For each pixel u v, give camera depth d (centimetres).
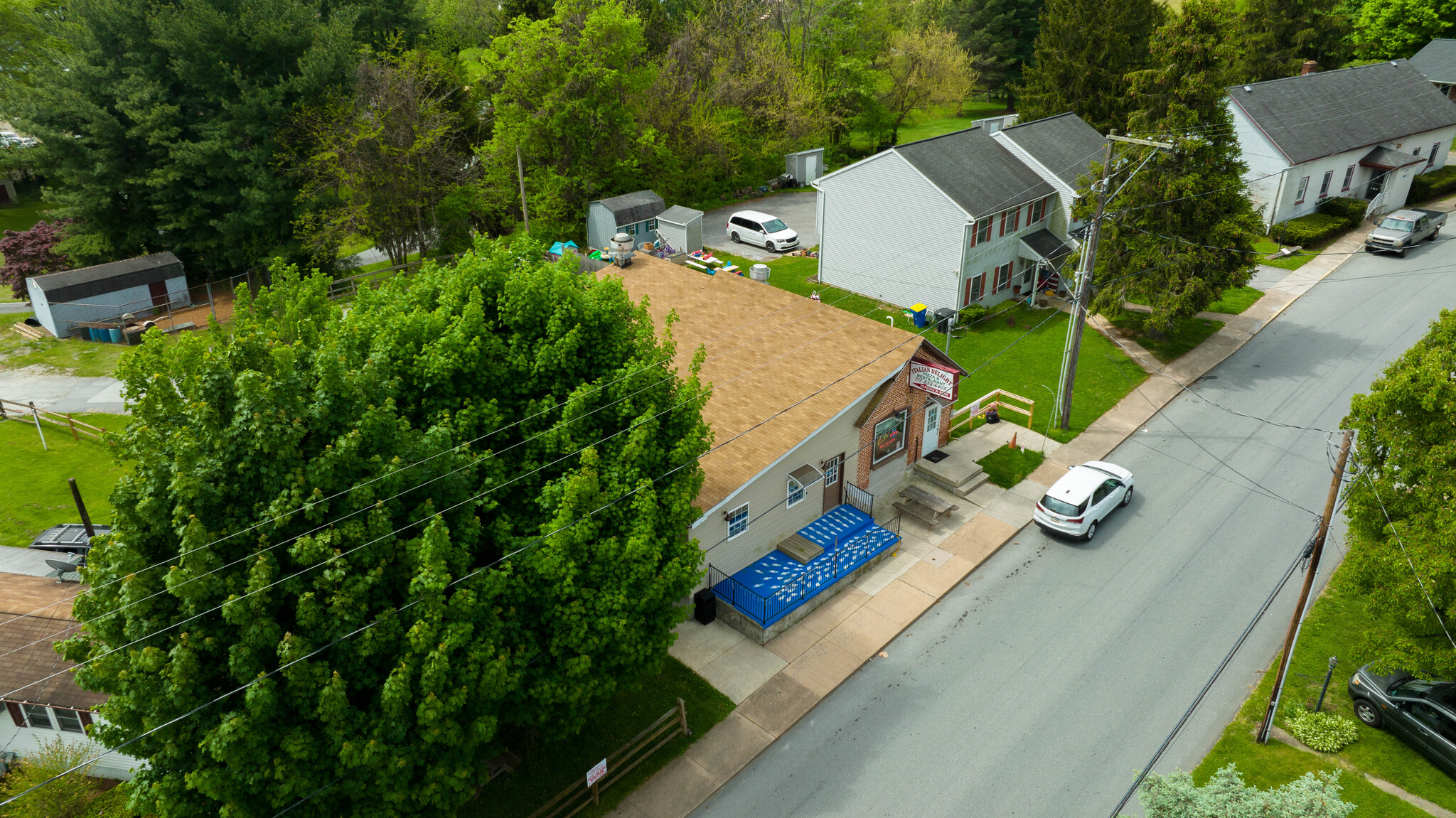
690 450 1603
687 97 5766
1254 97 4944
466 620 1324
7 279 4444
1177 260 3412
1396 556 1655
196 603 1162
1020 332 3928
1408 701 1788
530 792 1711
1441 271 4384
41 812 1498
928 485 2842
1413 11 6981
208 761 1157
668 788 1745
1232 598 2286
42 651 1777
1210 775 1752
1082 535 2502
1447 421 1645
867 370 2544
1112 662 2080
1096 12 5569
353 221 4256
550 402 1584
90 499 2639
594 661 1530
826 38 6900
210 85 4197
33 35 5791
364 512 1288
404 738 1267
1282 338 3812
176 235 4597
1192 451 3000
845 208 4225
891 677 2052
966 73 7562
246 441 1243
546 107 4847
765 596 2205
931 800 1728
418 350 1525
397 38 5084
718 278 3180
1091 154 4491
